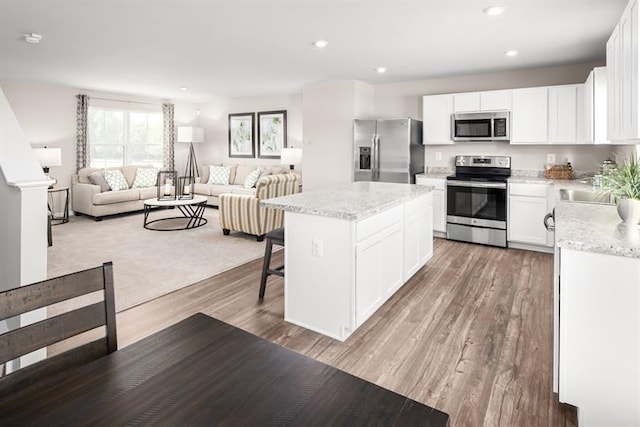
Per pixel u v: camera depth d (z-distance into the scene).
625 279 1.69
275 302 3.23
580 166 4.91
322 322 2.69
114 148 7.82
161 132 8.55
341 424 0.85
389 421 0.86
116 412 0.88
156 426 0.84
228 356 1.13
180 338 1.23
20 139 2.23
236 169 8.31
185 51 4.31
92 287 1.24
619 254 1.65
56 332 1.16
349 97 6.01
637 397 1.72
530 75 5.13
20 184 2.06
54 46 4.12
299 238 2.74
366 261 2.70
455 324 2.83
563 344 1.82
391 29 3.50
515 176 5.25
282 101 7.87
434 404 1.96
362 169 5.88
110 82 6.34
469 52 4.30
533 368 2.27
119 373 1.04
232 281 3.70
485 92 5.11
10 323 2.20
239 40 3.85
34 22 3.39
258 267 4.12
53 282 1.15
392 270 3.17
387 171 5.65
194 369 1.06
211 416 0.87
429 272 3.96
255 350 1.16
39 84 6.58
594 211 2.45
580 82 4.84
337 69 5.20
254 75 5.62
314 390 0.97
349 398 0.94
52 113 6.82
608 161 4.15
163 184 8.05
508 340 2.59
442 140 5.51
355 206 2.71
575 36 3.71
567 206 2.67
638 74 1.74
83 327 1.22
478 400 1.99
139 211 7.43
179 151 8.90
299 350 2.48
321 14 3.16
